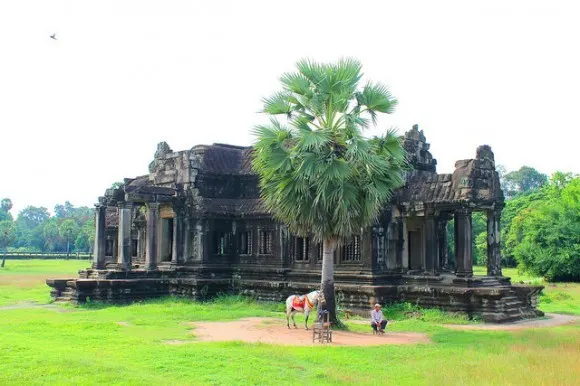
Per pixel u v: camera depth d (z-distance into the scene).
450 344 19.83
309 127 23.80
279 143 23.83
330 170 22.45
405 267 31.34
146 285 34.75
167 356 15.92
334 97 23.91
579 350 17.84
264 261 35.59
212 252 36.47
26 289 43.72
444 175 30.33
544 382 13.34
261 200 36.34
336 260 32.22
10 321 24.23
